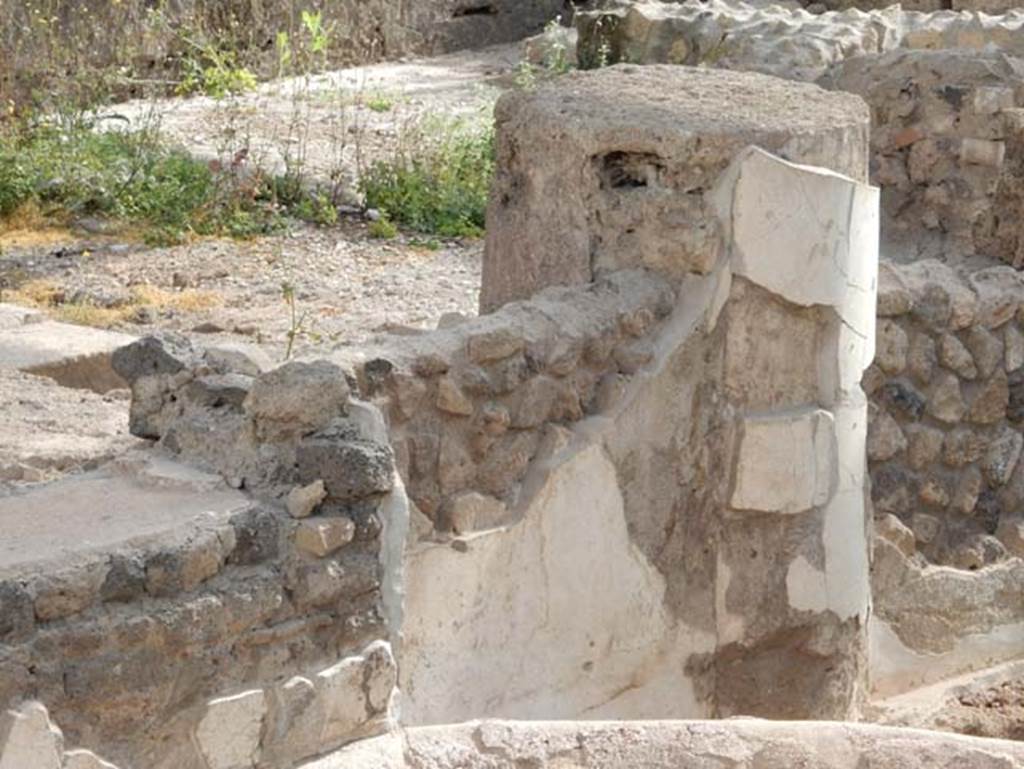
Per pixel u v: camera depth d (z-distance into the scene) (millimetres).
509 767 4691
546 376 5992
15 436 6676
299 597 4770
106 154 13047
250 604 4652
